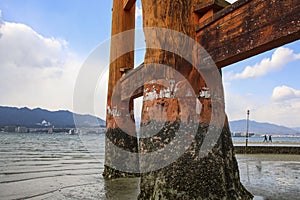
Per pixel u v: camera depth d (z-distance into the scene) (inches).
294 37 83.6
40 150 662.5
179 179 103.0
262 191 168.1
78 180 219.9
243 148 734.5
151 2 123.3
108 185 194.5
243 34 96.9
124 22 257.1
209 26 111.8
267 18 88.8
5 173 268.8
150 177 110.0
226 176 110.9
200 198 100.9
